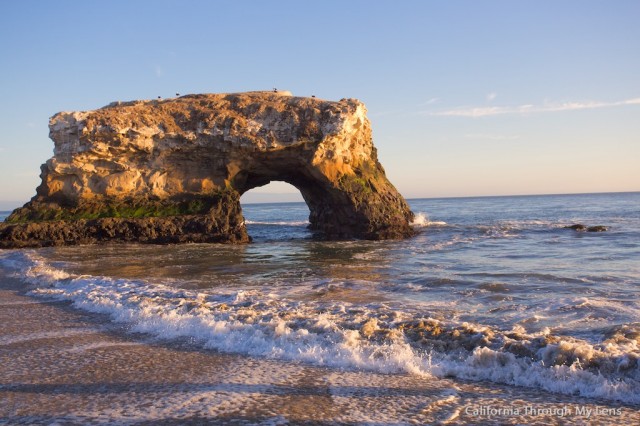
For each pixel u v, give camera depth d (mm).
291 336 9258
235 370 7832
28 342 9742
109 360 8469
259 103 39531
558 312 11750
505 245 29531
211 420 6059
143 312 11586
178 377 7574
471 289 14953
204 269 20859
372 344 8758
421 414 6184
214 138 37781
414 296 14094
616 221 49188
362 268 20672
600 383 6859
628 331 9352
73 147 37750
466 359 7926
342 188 38156
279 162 39594
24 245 34000
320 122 37719
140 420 6102
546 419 6027
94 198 38406
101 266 22031
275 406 6449
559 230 38781
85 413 6332
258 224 58594
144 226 35656
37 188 39469
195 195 38469
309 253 27812
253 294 14188
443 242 32531
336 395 6793
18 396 6949
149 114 38844
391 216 38312
